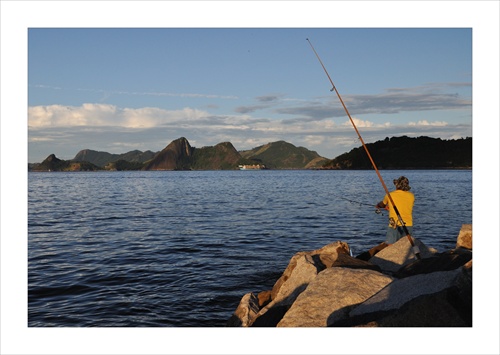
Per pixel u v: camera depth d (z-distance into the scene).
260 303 6.98
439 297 4.16
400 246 6.81
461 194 39.97
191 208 27.66
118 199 37.53
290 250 12.81
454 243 13.80
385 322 4.17
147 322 6.86
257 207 27.91
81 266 10.78
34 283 9.18
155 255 12.12
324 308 4.78
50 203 33.06
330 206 28.22
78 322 6.86
